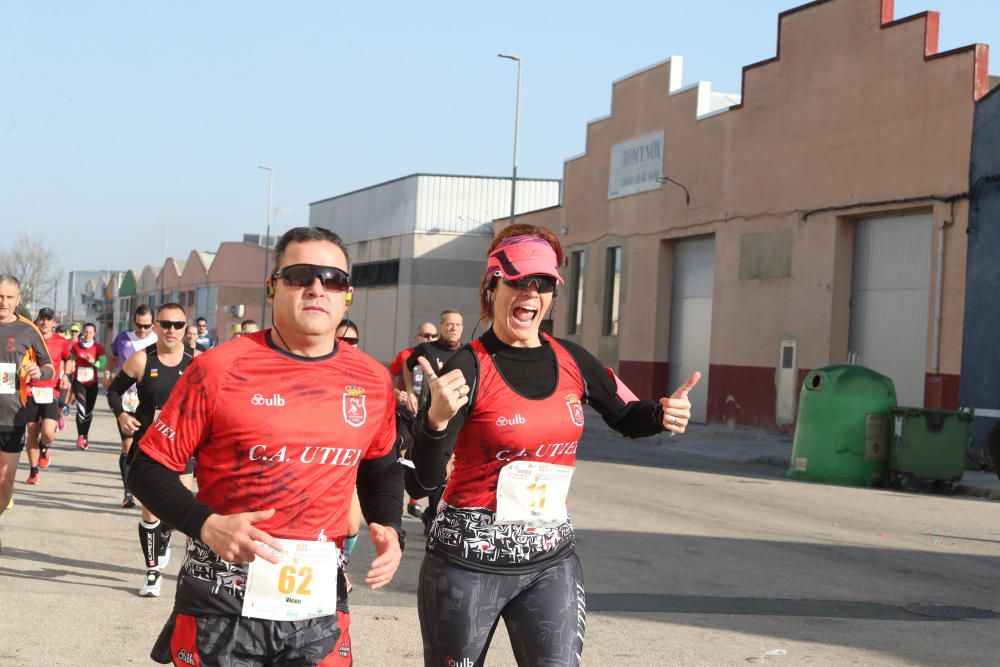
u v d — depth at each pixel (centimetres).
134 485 338
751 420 2736
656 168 3194
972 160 2112
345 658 352
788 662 648
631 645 677
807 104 2573
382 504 368
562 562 402
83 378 1803
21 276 10256
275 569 335
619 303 3397
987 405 2045
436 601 395
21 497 1227
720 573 934
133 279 8962
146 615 709
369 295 5378
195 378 335
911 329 2312
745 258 2783
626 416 430
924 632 746
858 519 1343
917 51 2256
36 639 638
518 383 400
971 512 1468
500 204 4959
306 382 340
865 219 2450
